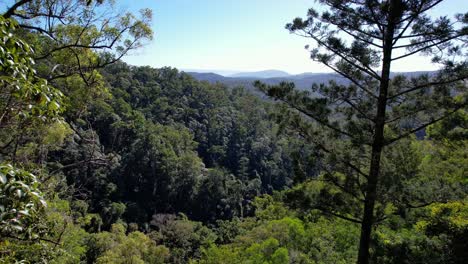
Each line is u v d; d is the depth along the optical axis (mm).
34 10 6109
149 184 54250
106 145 48781
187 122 75188
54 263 6699
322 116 7941
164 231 45688
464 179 9172
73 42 6758
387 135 7699
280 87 8141
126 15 6855
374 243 8844
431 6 7215
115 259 26891
